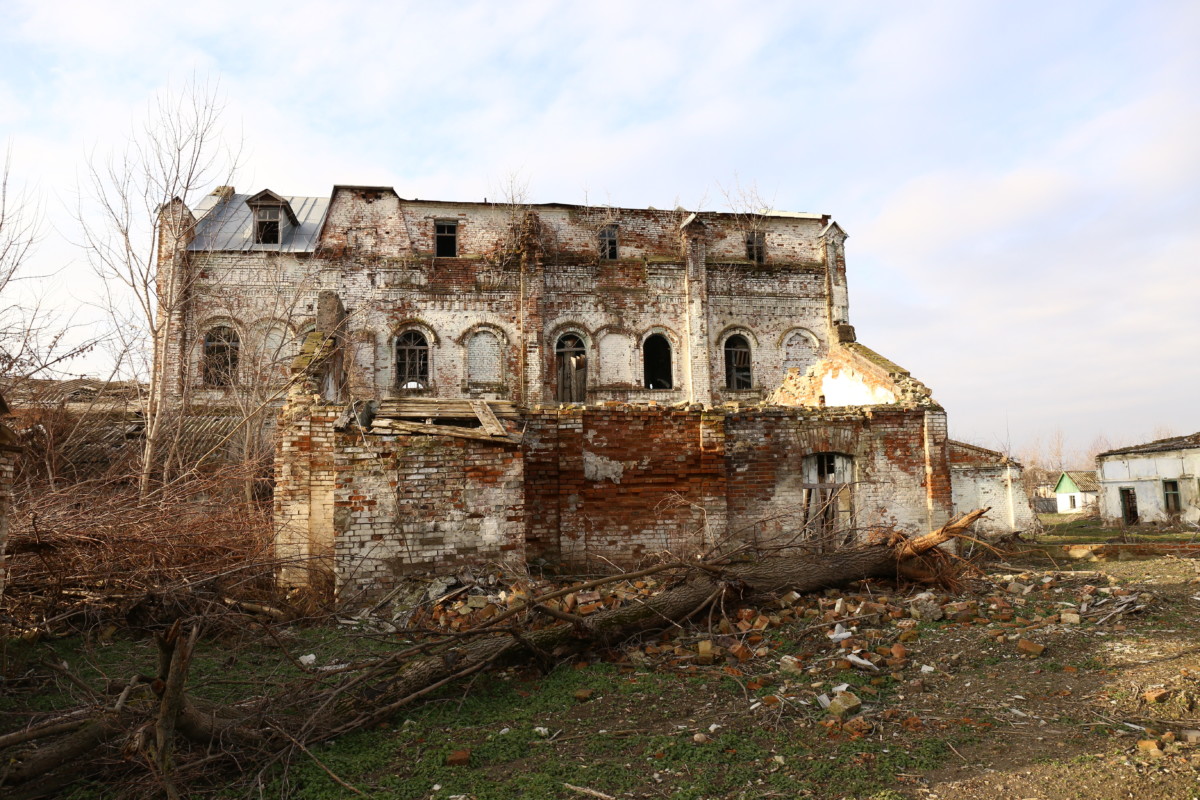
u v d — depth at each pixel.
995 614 9.23
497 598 9.55
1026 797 4.70
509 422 11.84
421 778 5.27
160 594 8.77
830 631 8.62
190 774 5.09
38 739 5.75
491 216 28.50
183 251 23.94
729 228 30.08
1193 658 7.20
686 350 28.22
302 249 26.92
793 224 30.50
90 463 17.25
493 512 10.80
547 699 6.85
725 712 6.45
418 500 10.61
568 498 13.20
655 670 7.65
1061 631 8.45
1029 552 17.86
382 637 8.92
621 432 13.59
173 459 17.89
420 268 27.12
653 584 10.61
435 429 10.73
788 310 29.44
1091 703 6.28
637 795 4.95
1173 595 10.50
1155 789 4.70
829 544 12.63
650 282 28.44
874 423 15.13
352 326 26.17
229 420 21.25
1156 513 33.91
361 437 10.59
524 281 27.41
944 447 15.27
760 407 14.80
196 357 25.11
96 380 18.73
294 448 12.01
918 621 9.04
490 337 27.39
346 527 10.39
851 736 5.78
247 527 11.62
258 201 27.17
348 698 6.38
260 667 7.87
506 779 5.26
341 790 5.14
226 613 8.19
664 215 29.86
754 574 9.67
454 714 6.52
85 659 7.86
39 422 16.56
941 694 6.74
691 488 13.73
